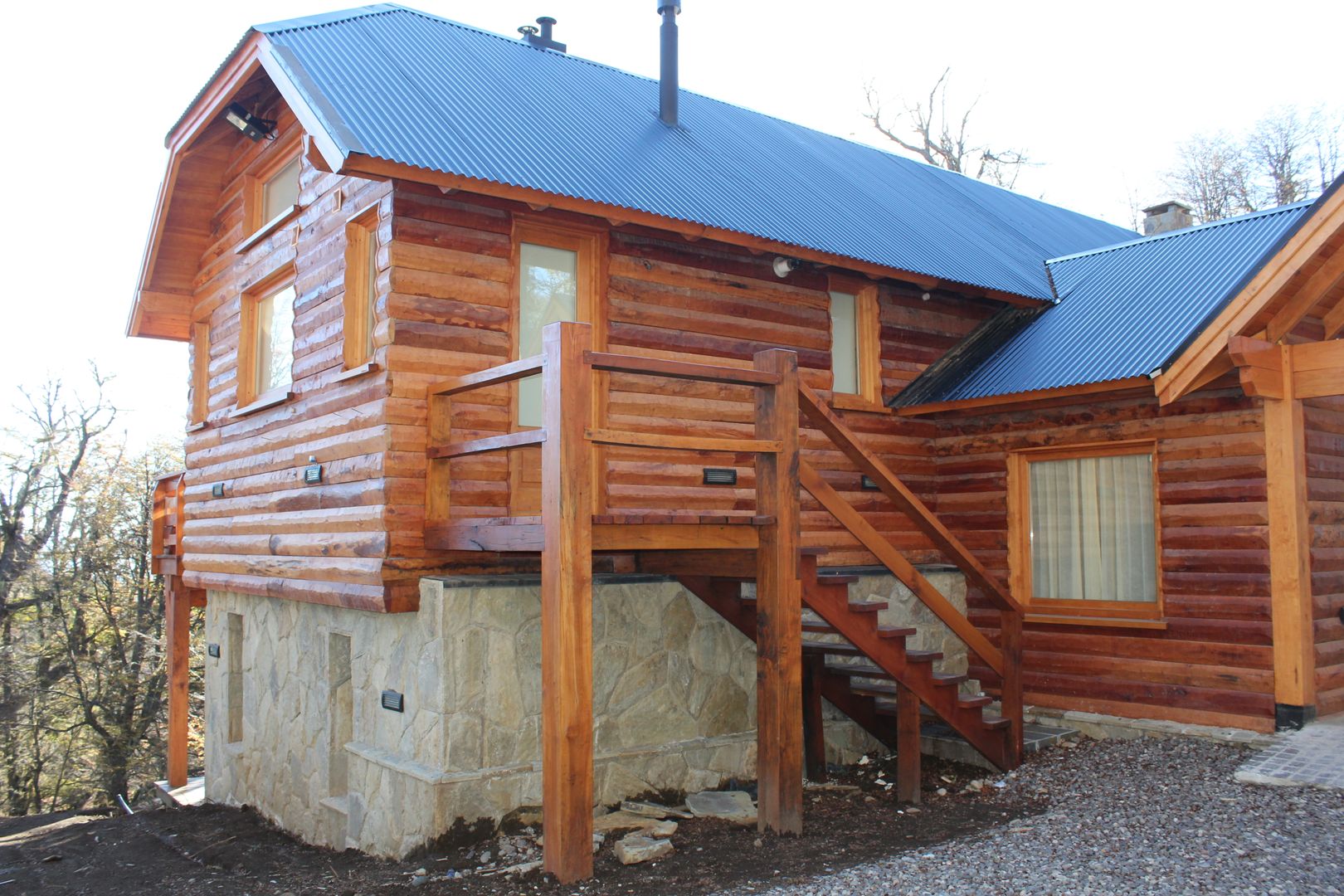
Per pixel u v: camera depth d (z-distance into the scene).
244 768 10.43
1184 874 5.58
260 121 10.04
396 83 8.88
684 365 6.51
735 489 9.28
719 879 6.14
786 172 11.40
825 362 10.07
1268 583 8.59
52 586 25.27
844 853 6.61
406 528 7.47
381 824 7.63
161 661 25.55
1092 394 9.35
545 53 12.03
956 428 10.88
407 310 7.60
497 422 8.03
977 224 12.94
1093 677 9.67
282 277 10.05
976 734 8.34
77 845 9.96
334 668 8.61
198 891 7.50
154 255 12.07
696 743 8.29
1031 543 10.36
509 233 8.15
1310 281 8.19
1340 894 5.14
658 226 8.27
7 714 24.19
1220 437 8.93
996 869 5.89
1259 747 8.35
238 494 10.41
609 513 6.23
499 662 7.32
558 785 6.00
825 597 7.38
